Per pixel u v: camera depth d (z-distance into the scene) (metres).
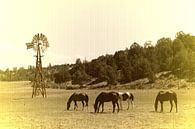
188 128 20.95
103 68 91.19
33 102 48.78
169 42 90.75
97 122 24.56
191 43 88.06
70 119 26.86
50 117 28.77
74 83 98.00
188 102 39.72
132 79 81.50
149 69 80.44
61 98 57.44
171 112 30.03
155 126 22.05
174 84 70.12
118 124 23.23
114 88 79.50
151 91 65.38
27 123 25.20
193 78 70.75
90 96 58.53
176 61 80.19
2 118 28.53
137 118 26.31
